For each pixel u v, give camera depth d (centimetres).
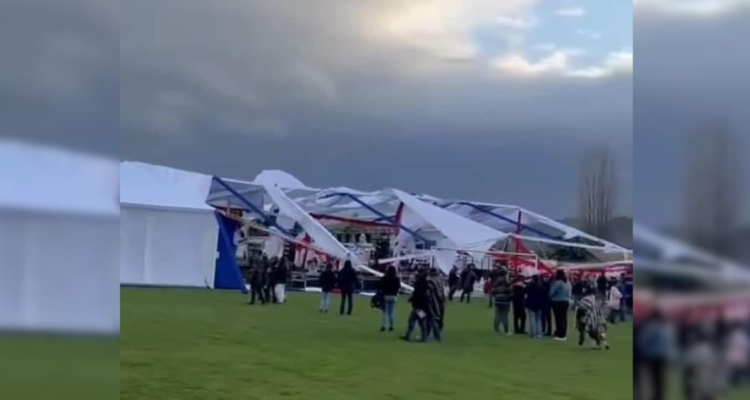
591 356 408
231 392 397
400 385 411
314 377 406
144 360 382
